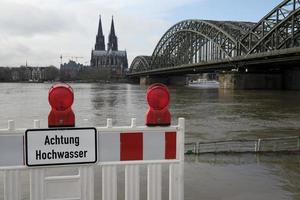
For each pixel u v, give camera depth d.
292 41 101.44
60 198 5.05
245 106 71.69
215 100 88.50
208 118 53.19
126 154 5.13
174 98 98.06
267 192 16.03
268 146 26.42
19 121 52.53
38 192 4.97
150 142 5.17
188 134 38.25
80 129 4.99
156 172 5.23
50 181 5.01
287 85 134.00
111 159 5.10
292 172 19.86
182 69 159.75
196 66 141.62
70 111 5.06
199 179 18.20
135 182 5.20
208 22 148.75
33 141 4.89
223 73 145.75
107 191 5.15
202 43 158.12
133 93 133.00
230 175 19.05
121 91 152.00
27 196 12.55
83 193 5.09
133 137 5.13
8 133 4.83
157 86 5.19
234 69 136.75
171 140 5.22
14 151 4.87
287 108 66.81
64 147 4.96
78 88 190.12
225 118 53.03
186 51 172.38
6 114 62.88
